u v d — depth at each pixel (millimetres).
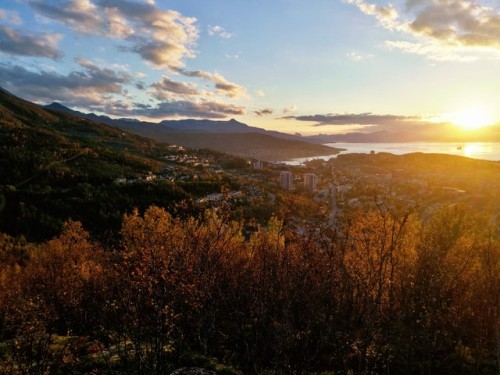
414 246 13445
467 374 12273
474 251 13883
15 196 82250
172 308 8109
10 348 9750
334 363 10539
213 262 10203
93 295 14891
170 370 9391
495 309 10938
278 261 9422
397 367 11852
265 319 9930
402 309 10281
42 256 27469
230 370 10156
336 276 8781
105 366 9711
